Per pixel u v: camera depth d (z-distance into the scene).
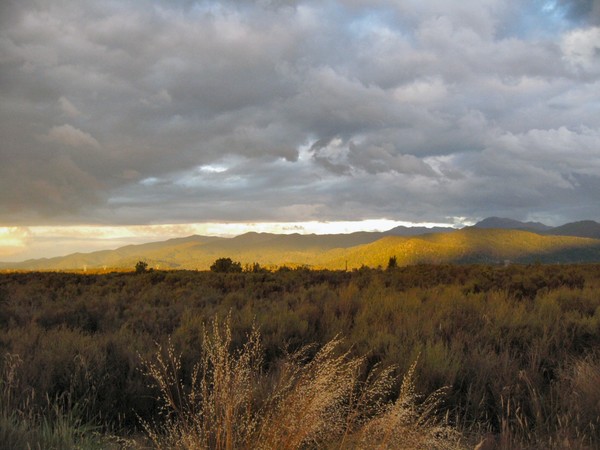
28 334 8.32
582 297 11.42
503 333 7.99
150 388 5.62
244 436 3.80
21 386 5.39
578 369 6.01
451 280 19.69
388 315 9.75
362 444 3.69
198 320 9.16
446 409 5.41
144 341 7.51
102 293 20.09
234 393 4.09
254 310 10.95
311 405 3.77
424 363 6.07
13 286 22.05
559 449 4.16
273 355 7.50
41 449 3.83
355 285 17.42
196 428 4.14
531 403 5.32
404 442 3.70
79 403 5.39
